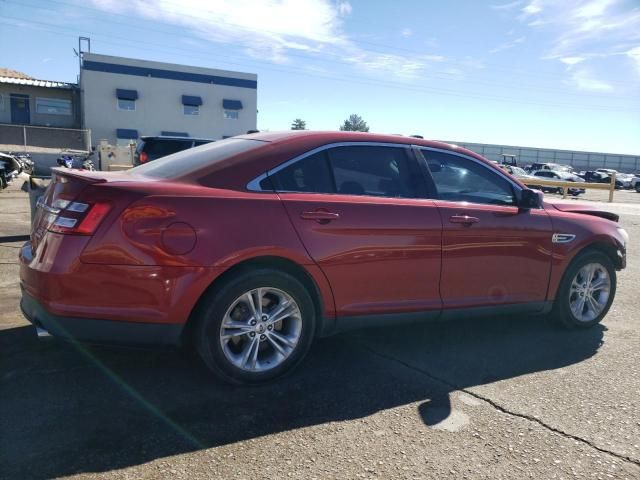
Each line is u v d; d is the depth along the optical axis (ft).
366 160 12.92
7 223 31.14
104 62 130.93
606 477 8.72
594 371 13.01
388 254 12.39
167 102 138.21
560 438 9.87
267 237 10.97
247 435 9.59
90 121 131.34
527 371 12.90
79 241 10.03
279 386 11.61
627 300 20.03
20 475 8.17
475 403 11.14
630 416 10.78
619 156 229.86
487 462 9.05
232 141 13.06
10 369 11.88
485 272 13.93
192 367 12.32
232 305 10.93
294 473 8.54
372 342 14.58
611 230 16.22
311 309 11.78
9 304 16.24
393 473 8.64
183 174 11.28
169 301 10.32
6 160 52.75
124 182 10.51
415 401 11.15
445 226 13.10
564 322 15.84
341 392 11.44
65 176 10.96
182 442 9.27
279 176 11.71
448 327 16.11
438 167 13.94
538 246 14.75
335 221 11.75
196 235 10.42
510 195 14.99
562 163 225.56
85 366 12.17
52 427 9.55
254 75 147.33
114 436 9.35
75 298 10.05
